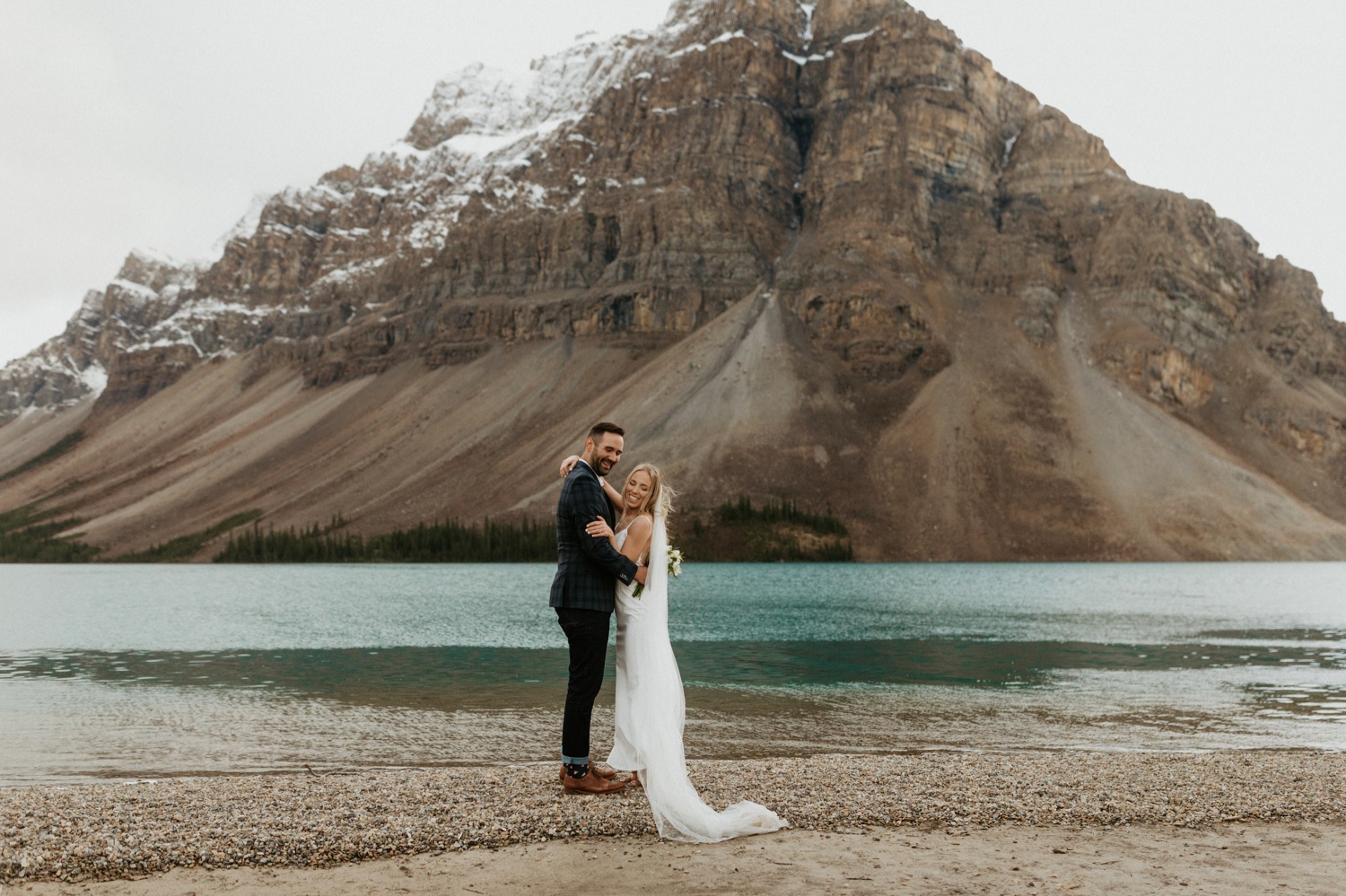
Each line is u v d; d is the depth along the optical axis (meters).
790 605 76.56
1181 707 24.62
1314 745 19.05
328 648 43.38
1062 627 55.22
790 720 22.30
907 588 106.19
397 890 8.83
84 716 23.45
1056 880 9.23
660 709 11.20
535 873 9.35
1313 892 8.92
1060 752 18.00
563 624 12.12
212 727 21.42
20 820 11.05
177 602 86.50
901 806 12.20
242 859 9.77
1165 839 10.92
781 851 10.22
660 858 9.87
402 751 18.52
